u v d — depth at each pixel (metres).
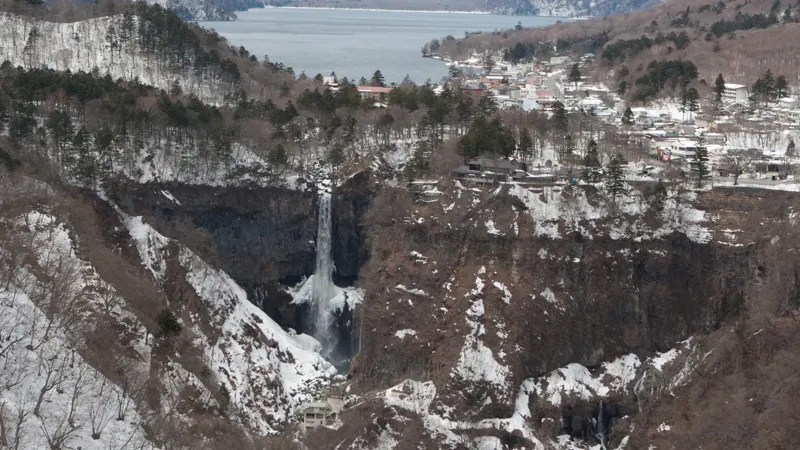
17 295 183.88
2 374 160.12
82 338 189.25
